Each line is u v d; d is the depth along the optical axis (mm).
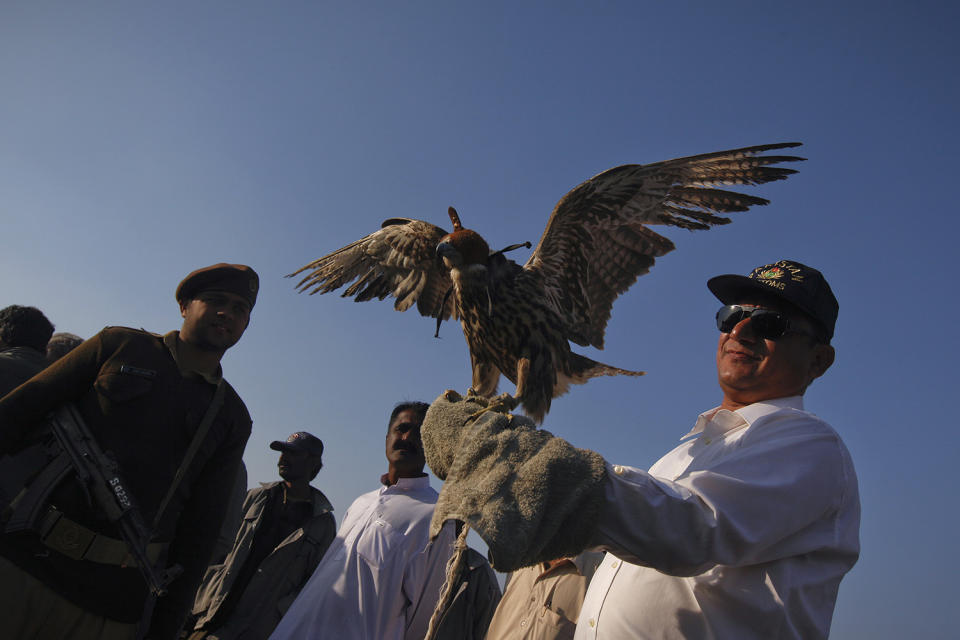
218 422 3639
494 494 1885
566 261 4031
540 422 3725
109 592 3207
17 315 4559
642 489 1931
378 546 4250
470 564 4297
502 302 3676
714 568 2184
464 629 4180
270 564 5234
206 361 3650
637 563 1987
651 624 2191
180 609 3516
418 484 4617
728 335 2686
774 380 2592
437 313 4363
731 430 2484
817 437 2262
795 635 2141
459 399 2566
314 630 4094
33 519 3068
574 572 3641
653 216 3953
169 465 3422
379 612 4098
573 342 4082
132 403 3357
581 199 3881
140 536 3215
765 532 2039
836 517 2240
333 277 4703
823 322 2605
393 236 4492
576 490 1893
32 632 3080
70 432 3246
